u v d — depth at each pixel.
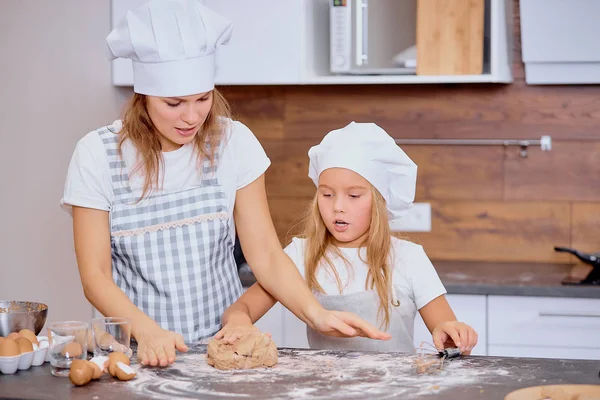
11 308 1.44
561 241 2.74
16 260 2.07
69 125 2.30
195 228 1.56
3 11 2.02
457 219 2.79
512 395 1.09
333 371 1.23
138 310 1.38
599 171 2.71
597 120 2.70
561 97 2.71
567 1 2.45
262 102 2.87
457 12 2.46
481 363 1.28
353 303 1.69
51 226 2.24
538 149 2.73
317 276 1.75
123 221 1.53
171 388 1.13
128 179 1.53
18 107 2.08
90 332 1.35
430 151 2.79
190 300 1.57
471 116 2.76
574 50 2.49
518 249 2.76
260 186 1.63
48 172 2.21
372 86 2.80
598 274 2.48
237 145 1.60
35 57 2.14
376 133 1.68
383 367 1.25
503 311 2.32
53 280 2.24
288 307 1.50
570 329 2.29
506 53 2.54
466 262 2.75
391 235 1.81
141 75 1.43
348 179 1.66
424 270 1.71
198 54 1.40
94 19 2.44
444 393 1.10
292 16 2.49
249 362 1.24
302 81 2.51
